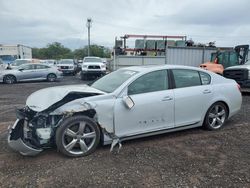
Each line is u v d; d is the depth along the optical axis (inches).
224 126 245.8
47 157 172.1
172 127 206.5
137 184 138.9
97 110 176.1
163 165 161.2
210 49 807.7
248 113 301.3
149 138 210.2
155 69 203.9
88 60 896.3
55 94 182.1
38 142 166.9
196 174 150.0
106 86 201.6
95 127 176.9
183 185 138.1
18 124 160.2
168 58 798.5
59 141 167.0
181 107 208.1
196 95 215.3
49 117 172.1
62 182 140.7
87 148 174.9
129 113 185.9
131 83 191.6
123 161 166.9
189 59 805.2
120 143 185.9
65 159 169.2
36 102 178.1
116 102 182.4
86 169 155.4
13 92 492.4
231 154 178.9
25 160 167.3
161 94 199.0
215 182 141.1
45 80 766.5
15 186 136.9
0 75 685.9
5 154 176.2
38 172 151.7
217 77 236.7
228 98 236.2
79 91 183.6
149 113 193.5
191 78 219.9
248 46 606.2
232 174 149.9
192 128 236.2
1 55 1243.8
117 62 944.9
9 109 323.0
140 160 168.4
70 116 171.3
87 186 136.9
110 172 151.8
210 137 213.8
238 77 459.2
